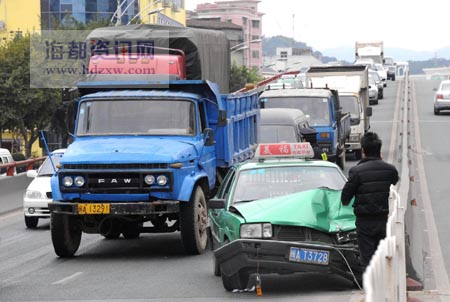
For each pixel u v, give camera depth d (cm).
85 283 2116
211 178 2706
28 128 9625
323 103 4744
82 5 13725
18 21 14238
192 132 2614
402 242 1453
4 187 4231
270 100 4788
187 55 3147
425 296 1756
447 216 3075
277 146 2139
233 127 2911
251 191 2019
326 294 1830
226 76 3638
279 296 1834
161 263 2414
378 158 1736
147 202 2420
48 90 9131
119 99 2644
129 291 1973
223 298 1841
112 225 2634
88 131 2625
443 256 2311
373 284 865
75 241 2614
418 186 4003
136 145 2502
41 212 3419
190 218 2497
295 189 2016
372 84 9981
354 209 1730
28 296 1956
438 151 5712
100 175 2436
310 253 1783
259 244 1786
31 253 2742
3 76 9162
